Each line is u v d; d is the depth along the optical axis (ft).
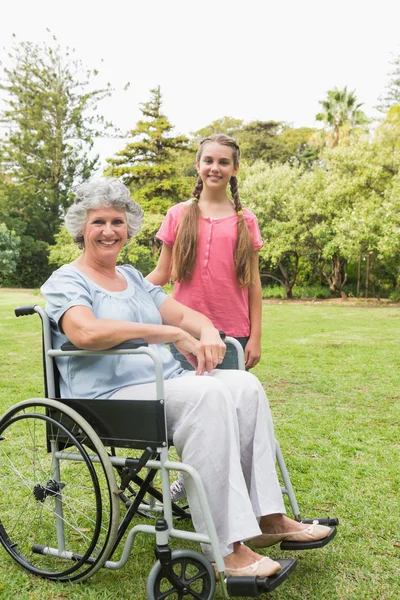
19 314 6.81
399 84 86.69
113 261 7.06
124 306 6.94
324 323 34.45
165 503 6.02
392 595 6.16
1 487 8.91
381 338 27.40
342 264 58.54
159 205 78.43
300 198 53.52
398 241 44.88
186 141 85.92
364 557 6.97
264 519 6.49
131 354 6.55
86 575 6.40
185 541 7.61
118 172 81.92
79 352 6.37
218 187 8.49
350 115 82.74
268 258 56.65
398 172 48.08
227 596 5.68
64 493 8.83
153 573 5.81
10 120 84.17
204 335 7.01
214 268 8.34
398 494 8.86
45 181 86.12
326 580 6.48
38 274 80.94
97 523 6.18
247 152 107.34
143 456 5.99
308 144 96.99
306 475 9.63
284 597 6.14
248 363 8.70
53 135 85.46
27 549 7.28
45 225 83.71
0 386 16.43
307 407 14.28
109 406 6.27
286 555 7.10
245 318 8.59
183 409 6.12
